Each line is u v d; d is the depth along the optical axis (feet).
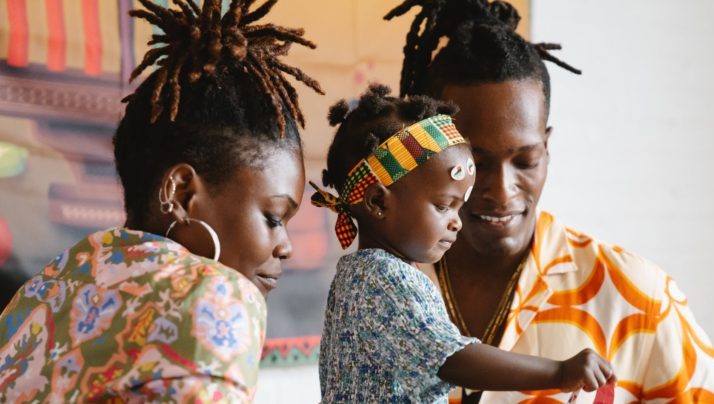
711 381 4.83
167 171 3.32
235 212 3.34
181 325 2.92
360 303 3.97
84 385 2.94
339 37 8.34
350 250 8.38
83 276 3.20
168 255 3.14
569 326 4.84
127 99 3.75
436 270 5.16
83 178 7.27
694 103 10.74
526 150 4.59
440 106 4.39
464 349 3.73
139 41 7.47
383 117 4.32
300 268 8.14
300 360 8.15
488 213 4.66
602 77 10.19
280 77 3.68
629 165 10.36
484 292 5.07
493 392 4.72
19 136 7.05
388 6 8.55
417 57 5.28
